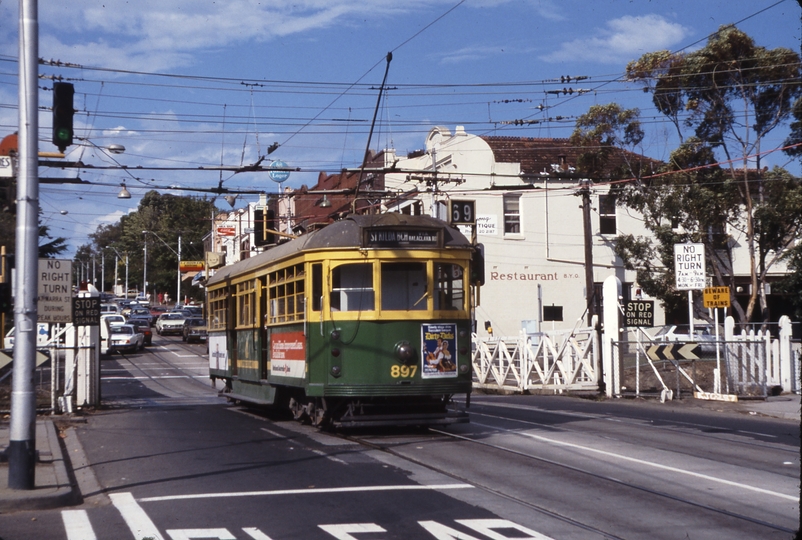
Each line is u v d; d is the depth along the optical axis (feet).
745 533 25.26
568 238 130.41
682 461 37.60
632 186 113.39
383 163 135.54
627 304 76.13
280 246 54.54
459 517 27.12
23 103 32.60
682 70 104.58
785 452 40.40
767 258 128.16
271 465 37.27
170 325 209.36
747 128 106.11
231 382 65.72
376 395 44.42
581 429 49.24
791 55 101.96
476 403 69.51
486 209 127.13
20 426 31.35
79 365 64.90
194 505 29.43
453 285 46.29
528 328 115.14
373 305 44.98
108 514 28.60
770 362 74.54
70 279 61.00
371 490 31.40
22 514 28.89
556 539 24.48
